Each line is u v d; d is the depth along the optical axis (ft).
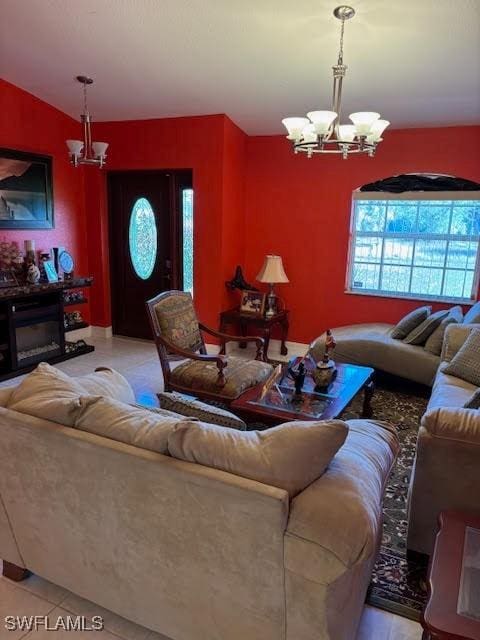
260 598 4.54
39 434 5.24
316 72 12.01
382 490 5.02
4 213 14.89
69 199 17.44
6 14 10.72
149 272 18.31
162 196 17.39
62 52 12.31
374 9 9.23
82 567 5.67
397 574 6.68
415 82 11.92
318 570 4.07
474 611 4.12
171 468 4.50
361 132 8.64
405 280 16.01
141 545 5.03
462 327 11.66
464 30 9.55
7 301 13.84
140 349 17.60
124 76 13.39
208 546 4.59
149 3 9.93
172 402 6.53
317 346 13.85
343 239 16.30
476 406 7.43
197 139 15.71
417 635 5.76
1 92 14.34
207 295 16.72
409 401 12.83
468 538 5.10
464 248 15.05
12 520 6.01
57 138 16.55
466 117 13.71
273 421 8.57
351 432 5.90
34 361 14.98
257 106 14.49
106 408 5.32
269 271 16.07
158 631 5.48
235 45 11.16
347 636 4.72
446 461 6.23
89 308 19.20
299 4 9.34
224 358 11.29
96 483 5.05
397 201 15.56
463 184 14.51
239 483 4.25
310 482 4.44
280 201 16.94
